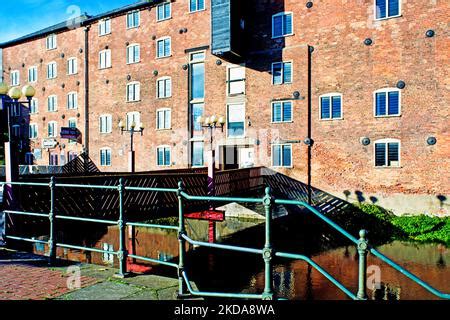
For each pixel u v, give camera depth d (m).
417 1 17.95
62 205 8.48
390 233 16.72
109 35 28.17
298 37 20.91
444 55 17.33
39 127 32.94
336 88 19.78
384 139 18.53
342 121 19.59
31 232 7.56
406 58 18.14
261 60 21.81
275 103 21.39
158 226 4.17
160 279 4.35
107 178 9.77
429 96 17.61
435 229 16.38
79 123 29.88
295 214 20.17
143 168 26.20
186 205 13.08
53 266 4.96
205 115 23.62
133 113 26.88
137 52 26.77
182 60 24.58
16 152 7.00
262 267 13.15
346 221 17.95
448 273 11.63
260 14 22.03
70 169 26.73
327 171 19.91
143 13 26.39
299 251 14.70
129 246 15.14
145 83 26.28
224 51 20.81
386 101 18.56
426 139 17.62
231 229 19.52
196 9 24.09
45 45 32.44
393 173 18.34
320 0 20.33
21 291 3.87
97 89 28.81
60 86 31.30
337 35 19.84
